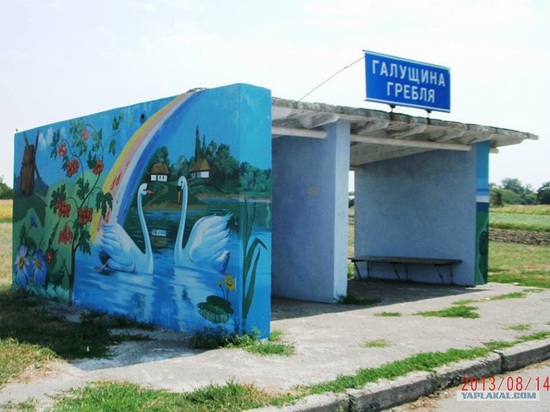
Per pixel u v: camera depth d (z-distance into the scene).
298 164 9.99
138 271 7.35
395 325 7.25
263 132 6.34
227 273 6.13
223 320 6.16
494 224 30.28
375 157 13.08
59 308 8.56
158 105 7.16
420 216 12.71
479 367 5.37
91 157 8.42
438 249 12.35
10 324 7.05
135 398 4.21
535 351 6.00
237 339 5.95
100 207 8.17
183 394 4.31
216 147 6.32
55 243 9.32
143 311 7.25
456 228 12.04
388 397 4.57
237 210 6.07
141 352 5.73
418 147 11.20
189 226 6.61
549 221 32.38
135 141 7.52
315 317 7.91
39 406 4.09
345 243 9.56
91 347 5.86
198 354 5.62
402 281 12.93
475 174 11.73
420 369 5.05
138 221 7.38
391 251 13.27
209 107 6.45
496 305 8.95
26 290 10.19
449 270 12.13
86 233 8.48
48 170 9.58
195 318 6.49
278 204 10.36
